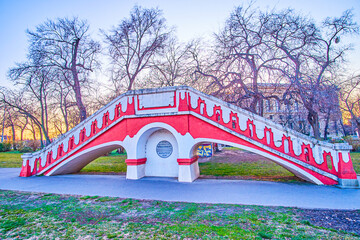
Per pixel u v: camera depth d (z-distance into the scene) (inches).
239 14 612.1
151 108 333.1
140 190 260.8
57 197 237.8
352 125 1294.3
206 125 310.2
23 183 321.7
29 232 144.5
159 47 863.7
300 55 561.9
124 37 850.8
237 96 576.1
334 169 263.7
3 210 194.1
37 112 1160.2
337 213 170.2
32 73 857.5
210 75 598.2
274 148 283.0
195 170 339.3
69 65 894.4
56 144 394.0
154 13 875.4
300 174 284.5
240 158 682.2
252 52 593.6
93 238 133.1
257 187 266.1
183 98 319.3
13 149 1291.8
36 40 813.9
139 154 343.9
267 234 132.3
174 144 350.0
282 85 559.5
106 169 489.4
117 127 353.4
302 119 713.0
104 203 211.3
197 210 182.2
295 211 175.9
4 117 1233.4
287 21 568.7
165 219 163.3
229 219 159.8
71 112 1239.5
